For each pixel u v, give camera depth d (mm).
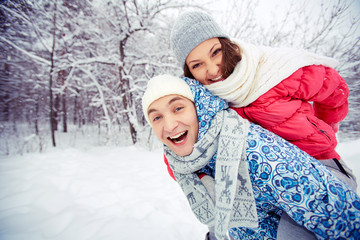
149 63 6590
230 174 597
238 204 636
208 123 700
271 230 721
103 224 1901
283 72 781
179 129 705
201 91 730
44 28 6977
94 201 2363
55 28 6500
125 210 2176
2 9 5484
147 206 2250
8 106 10672
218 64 959
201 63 987
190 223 1955
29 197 2311
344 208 477
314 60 859
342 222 476
